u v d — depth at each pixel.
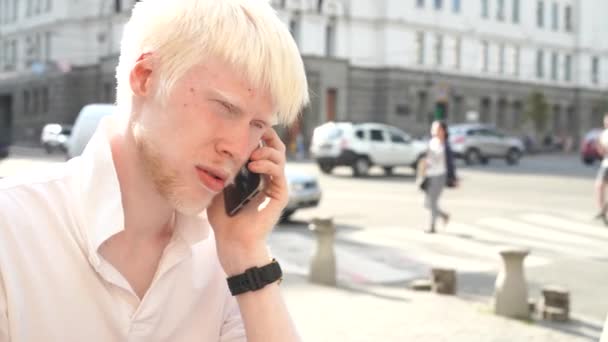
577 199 16.94
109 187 1.18
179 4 1.15
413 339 5.23
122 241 1.24
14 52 54.78
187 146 1.14
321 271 7.25
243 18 1.15
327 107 42.03
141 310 1.22
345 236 10.83
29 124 51.91
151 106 1.16
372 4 44.25
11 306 1.11
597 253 9.56
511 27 52.25
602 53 58.69
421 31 46.28
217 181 1.18
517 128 53.34
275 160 1.40
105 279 1.18
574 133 57.44
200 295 1.36
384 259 8.92
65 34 47.66
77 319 1.16
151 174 1.19
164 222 1.26
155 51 1.14
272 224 1.43
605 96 58.69
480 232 11.48
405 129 44.81
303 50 41.84
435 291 6.91
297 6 41.47
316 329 5.45
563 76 56.81
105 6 44.81
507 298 5.99
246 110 1.15
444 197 17.19
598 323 5.84
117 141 1.23
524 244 10.31
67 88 47.41
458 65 48.75
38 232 1.15
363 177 23.72
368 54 44.28
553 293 5.95
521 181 22.50
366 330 5.45
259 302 1.38
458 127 33.47
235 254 1.39
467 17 48.97
